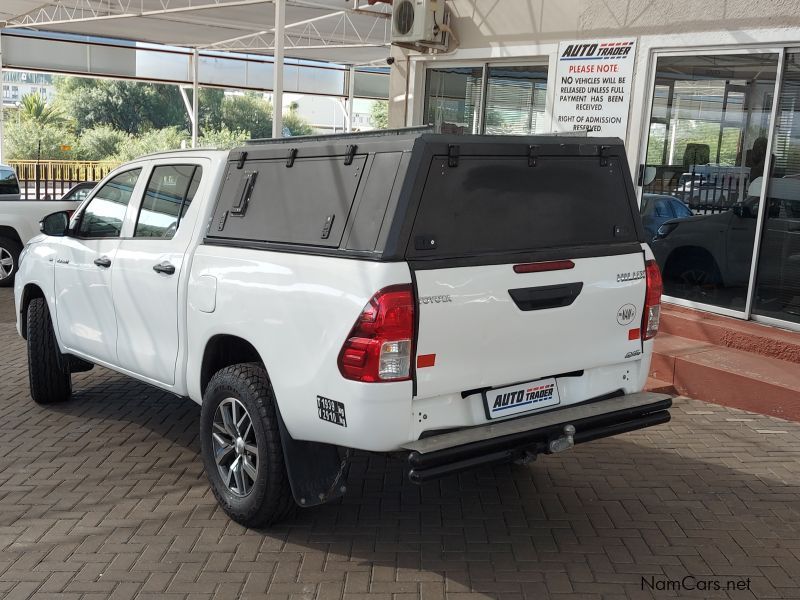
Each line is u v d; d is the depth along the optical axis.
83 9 18.62
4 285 12.05
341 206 3.71
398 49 10.38
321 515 4.40
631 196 4.25
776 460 5.20
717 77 7.40
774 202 7.03
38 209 12.12
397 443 3.48
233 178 4.40
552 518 4.38
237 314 4.06
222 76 25.08
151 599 3.56
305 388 3.68
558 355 3.88
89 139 55.00
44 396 6.26
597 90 8.34
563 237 3.95
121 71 23.27
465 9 9.52
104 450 5.38
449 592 3.62
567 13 8.52
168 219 4.84
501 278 3.64
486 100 9.66
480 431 3.62
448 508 4.50
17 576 3.76
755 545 4.09
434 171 3.53
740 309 7.34
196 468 5.09
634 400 4.09
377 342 3.37
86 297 5.46
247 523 4.19
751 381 6.09
